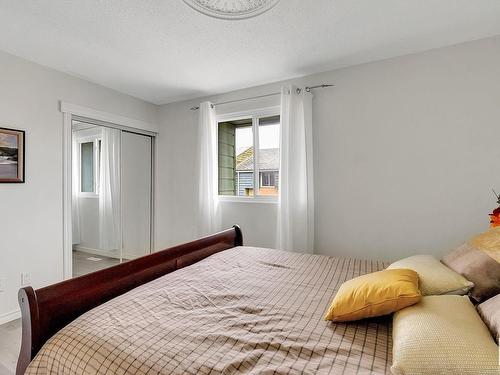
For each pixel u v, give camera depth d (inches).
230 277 64.6
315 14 72.4
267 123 126.7
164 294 53.1
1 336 83.7
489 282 47.1
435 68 90.9
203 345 38.5
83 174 120.3
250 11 70.6
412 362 30.7
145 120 145.8
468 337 32.1
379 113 99.4
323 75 109.5
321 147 109.8
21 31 81.0
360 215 103.0
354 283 48.4
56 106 107.1
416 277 48.1
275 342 39.2
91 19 75.0
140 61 100.4
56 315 44.8
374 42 86.9
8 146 93.1
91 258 124.2
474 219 86.2
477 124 85.6
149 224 153.0
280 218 110.6
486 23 77.0
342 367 34.4
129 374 33.8
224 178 138.6
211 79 116.9
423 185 93.0
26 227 98.2
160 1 67.4
